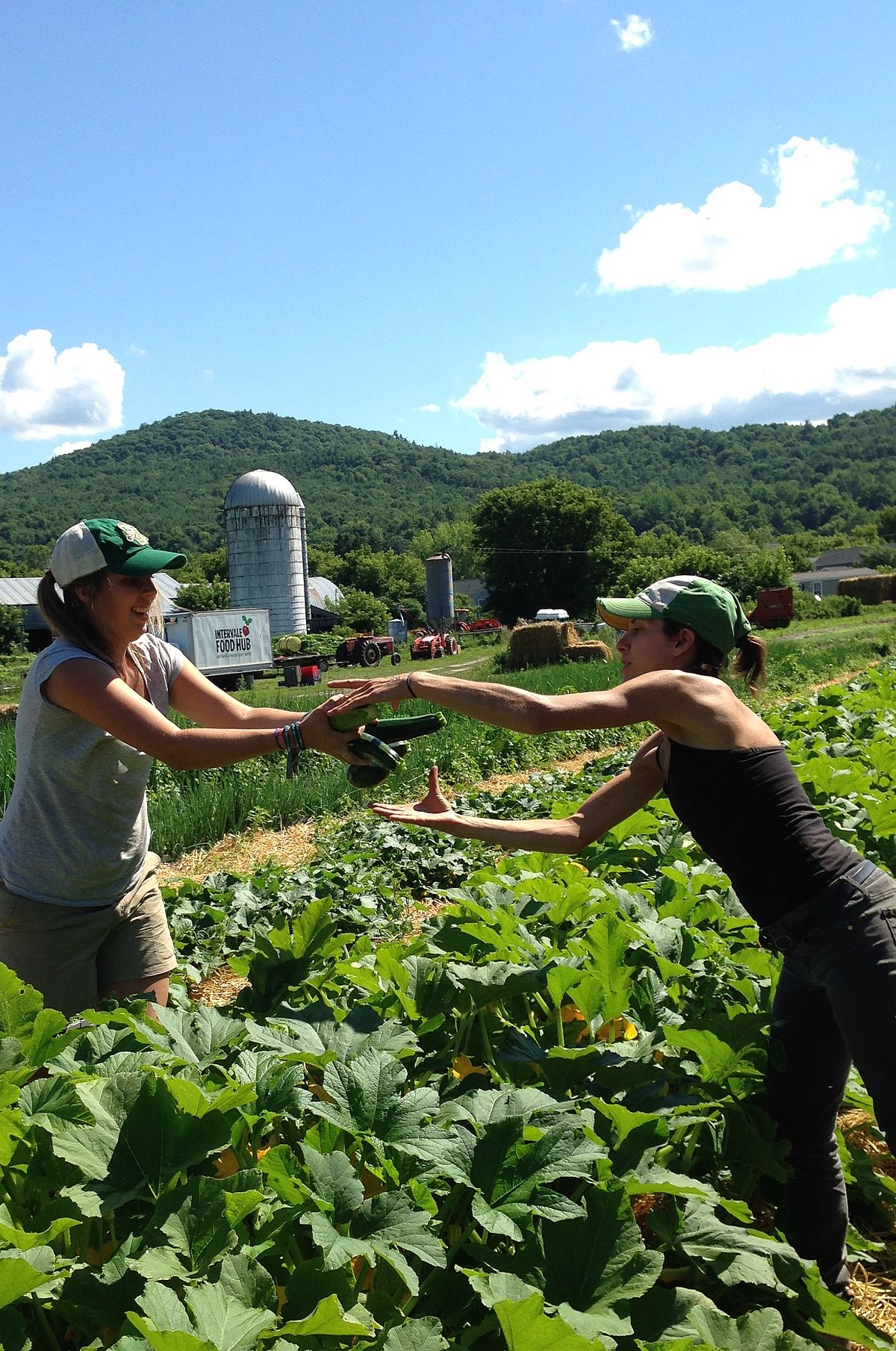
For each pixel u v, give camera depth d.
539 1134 2.27
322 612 78.69
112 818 3.20
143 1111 2.13
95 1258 2.05
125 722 2.94
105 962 3.38
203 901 6.33
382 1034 2.66
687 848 5.20
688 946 3.58
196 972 5.19
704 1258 2.45
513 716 2.75
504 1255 2.09
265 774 11.70
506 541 76.44
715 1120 2.90
